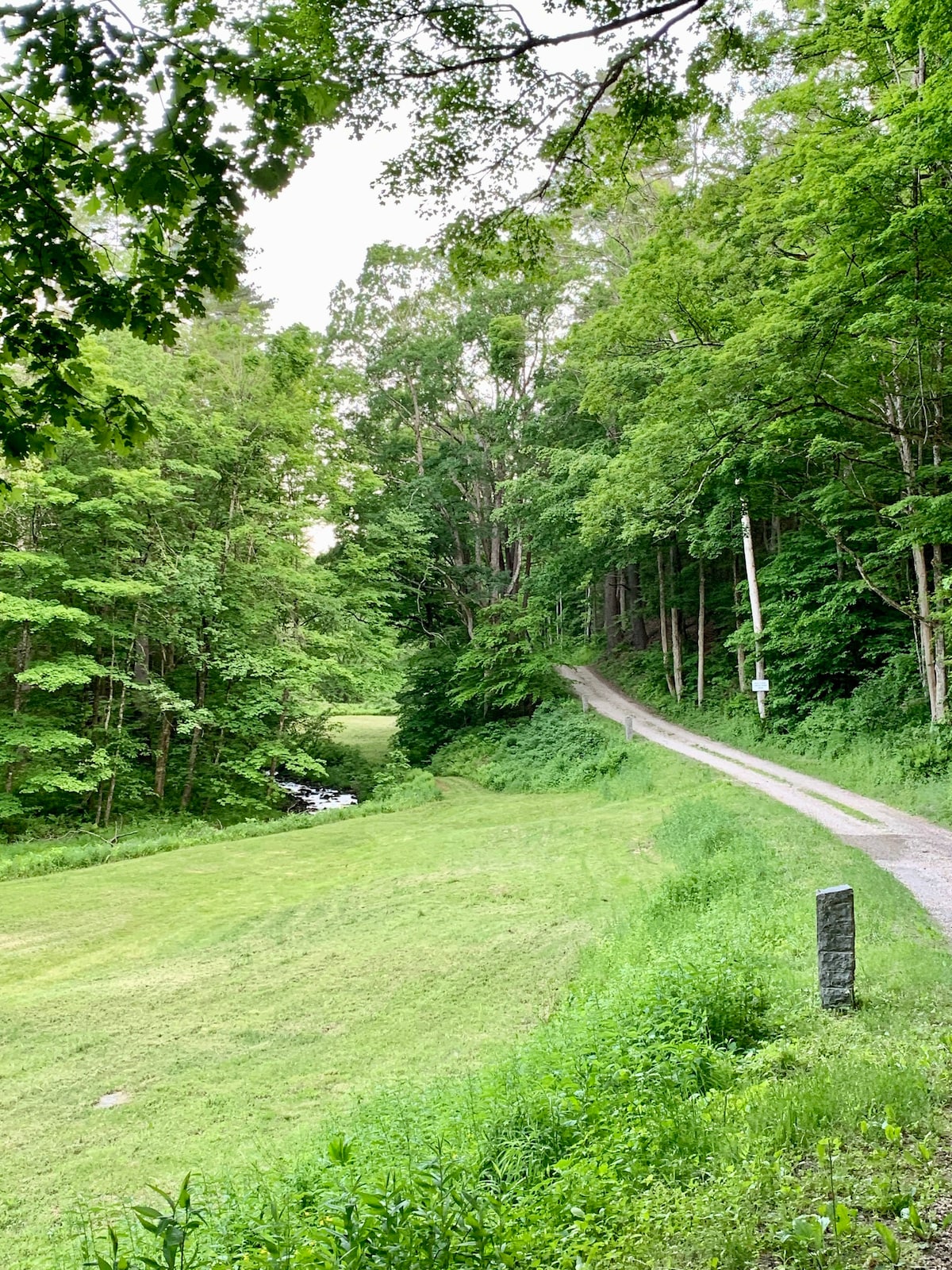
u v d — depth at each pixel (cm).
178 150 311
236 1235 410
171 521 2361
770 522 3061
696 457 1180
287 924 1313
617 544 2755
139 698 2455
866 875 1027
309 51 392
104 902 1467
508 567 3647
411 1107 599
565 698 3136
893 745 1798
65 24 277
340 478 2867
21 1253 534
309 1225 381
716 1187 343
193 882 1600
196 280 365
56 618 1991
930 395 1499
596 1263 296
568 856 1580
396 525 3025
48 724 2041
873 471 1828
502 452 3178
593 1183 374
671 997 630
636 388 2017
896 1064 444
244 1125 705
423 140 477
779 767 2034
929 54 1100
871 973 685
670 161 1895
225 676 2306
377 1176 423
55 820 2133
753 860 1159
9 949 1223
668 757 2228
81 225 1059
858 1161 345
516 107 468
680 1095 491
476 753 3000
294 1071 807
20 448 399
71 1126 721
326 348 3325
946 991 624
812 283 1052
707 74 512
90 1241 533
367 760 3359
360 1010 945
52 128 323
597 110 525
